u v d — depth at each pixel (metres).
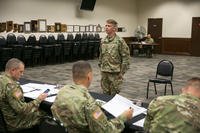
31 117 2.48
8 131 2.50
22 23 9.71
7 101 2.42
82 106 1.74
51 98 2.60
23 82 3.35
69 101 1.77
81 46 10.77
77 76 1.87
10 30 9.34
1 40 8.37
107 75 3.87
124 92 5.86
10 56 8.26
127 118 1.93
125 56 3.78
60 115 1.79
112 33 3.80
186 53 13.93
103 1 12.95
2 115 2.46
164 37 14.53
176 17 14.06
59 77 7.29
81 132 1.77
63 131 2.07
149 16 14.88
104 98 2.63
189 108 1.56
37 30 10.17
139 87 6.34
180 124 1.54
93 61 10.73
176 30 14.13
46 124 2.21
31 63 9.19
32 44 9.34
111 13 13.49
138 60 11.35
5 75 2.47
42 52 9.46
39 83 3.29
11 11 9.34
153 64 10.09
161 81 5.43
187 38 13.84
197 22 13.45
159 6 14.52
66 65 9.56
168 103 1.61
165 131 1.57
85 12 12.08
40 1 10.22
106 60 3.84
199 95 1.62
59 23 10.97
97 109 1.73
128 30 14.68
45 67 9.01
